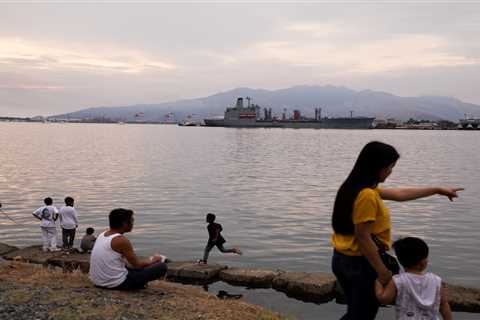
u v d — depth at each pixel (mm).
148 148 85562
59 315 6629
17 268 10609
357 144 108000
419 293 4406
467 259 15133
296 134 194125
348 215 4355
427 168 50469
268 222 20969
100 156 63531
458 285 11664
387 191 4973
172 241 17234
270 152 76562
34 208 24031
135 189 31219
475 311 10398
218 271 12969
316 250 16203
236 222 20891
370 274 4414
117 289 8203
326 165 52750
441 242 17484
